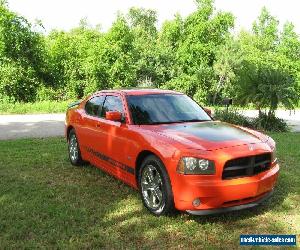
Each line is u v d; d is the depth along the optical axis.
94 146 6.72
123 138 5.71
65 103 22.58
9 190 6.09
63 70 27.38
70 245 4.22
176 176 4.68
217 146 4.78
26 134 12.17
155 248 4.25
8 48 24.73
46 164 7.82
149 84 31.58
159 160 4.98
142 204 5.52
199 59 34.34
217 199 4.61
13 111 20.25
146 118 5.82
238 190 4.67
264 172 5.03
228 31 35.84
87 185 6.43
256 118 15.23
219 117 14.93
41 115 19.25
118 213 5.20
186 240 4.44
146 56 33.19
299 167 7.84
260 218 5.09
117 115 5.78
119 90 6.60
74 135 7.70
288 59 40.06
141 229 4.69
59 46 27.62
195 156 4.61
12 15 24.67
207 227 4.77
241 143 4.94
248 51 40.41
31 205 5.38
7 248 4.14
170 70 33.66
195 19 35.09
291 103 14.56
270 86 14.12
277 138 12.02
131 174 5.61
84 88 27.11
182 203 4.67
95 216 5.06
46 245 4.26
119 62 26.30
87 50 28.56
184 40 36.47
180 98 6.52
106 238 4.43
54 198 5.76
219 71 33.19
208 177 4.60
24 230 4.58
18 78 23.89
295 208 5.47
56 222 4.83
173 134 5.14
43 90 25.19
